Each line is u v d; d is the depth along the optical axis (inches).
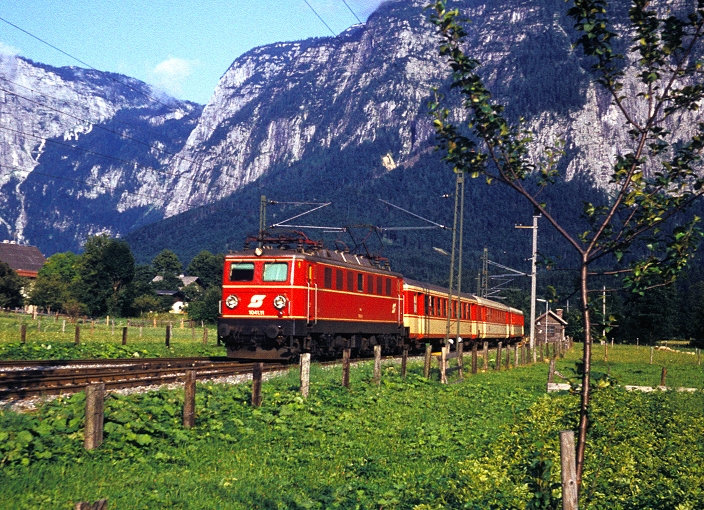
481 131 316.8
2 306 3627.0
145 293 4222.4
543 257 331.9
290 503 398.3
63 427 490.9
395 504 406.3
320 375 995.3
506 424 711.7
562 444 316.2
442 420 719.1
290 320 1085.1
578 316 358.0
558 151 324.2
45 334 1801.2
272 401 708.7
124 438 493.7
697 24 299.4
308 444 563.8
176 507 374.6
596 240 316.8
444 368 1099.9
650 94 312.2
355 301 1275.8
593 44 308.5
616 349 3034.0
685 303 5088.6
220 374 864.3
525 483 445.7
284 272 1096.8
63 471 422.9
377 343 1414.9
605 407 825.5
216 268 6599.4
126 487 404.2
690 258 302.2
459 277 1590.8
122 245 3934.5
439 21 309.3
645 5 303.1
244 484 431.8
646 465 546.3
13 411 547.5
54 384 710.5
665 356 2480.3
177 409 597.0
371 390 895.7
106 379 774.5
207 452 509.0
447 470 498.6
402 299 1505.9
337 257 1254.9
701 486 482.3
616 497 444.8
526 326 4303.6
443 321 1787.6
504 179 324.5
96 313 3796.8
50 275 4473.4
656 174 313.1
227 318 1115.9
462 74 310.7
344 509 392.8
